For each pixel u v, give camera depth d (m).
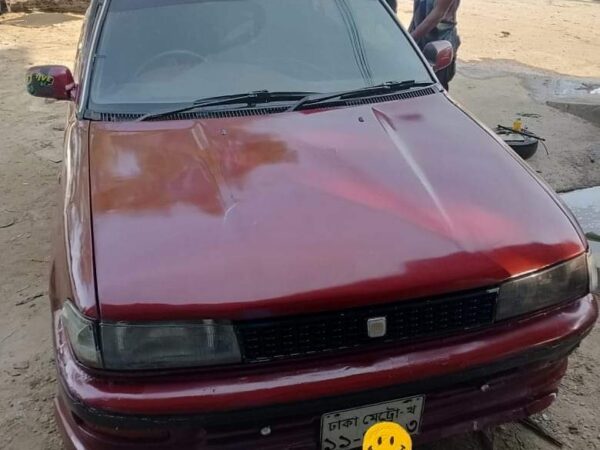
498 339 1.84
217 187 2.05
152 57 2.75
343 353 1.74
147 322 1.65
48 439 2.44
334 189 2.04
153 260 1.75
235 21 2.88
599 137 5.36
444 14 4.55
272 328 1.68
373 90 2.75
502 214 1.98
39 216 4.14
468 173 2.18
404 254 1.79
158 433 1.74
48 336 3.01
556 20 10.85
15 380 2.74
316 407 1.72
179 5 2.89
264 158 2.21
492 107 6.13
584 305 2.00
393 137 2.39
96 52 2.76
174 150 2.28
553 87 6.84
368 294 1.70
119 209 1.96
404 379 1.75
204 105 2.58
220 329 1.66
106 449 1.76
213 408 1.66
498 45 8.84
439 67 3.27
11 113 6.05
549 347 1.89
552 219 2.01
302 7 2.99
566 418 2.49
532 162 4.84
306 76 2.77
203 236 1.83
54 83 2.96
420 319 1.78
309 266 1.73
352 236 1.83
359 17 3.05
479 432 2.39
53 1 10.47
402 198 2.00
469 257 1.81
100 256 1.78
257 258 1.75
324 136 2.37
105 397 1.65
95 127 2.48
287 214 1.92
